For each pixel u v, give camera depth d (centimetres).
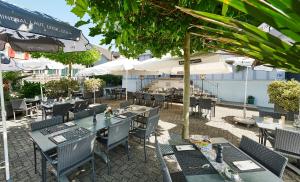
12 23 216
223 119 815
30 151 471
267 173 214
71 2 171
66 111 662
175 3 196
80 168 389
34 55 824
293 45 41
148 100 1088
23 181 348
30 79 1619
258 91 1205
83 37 373
